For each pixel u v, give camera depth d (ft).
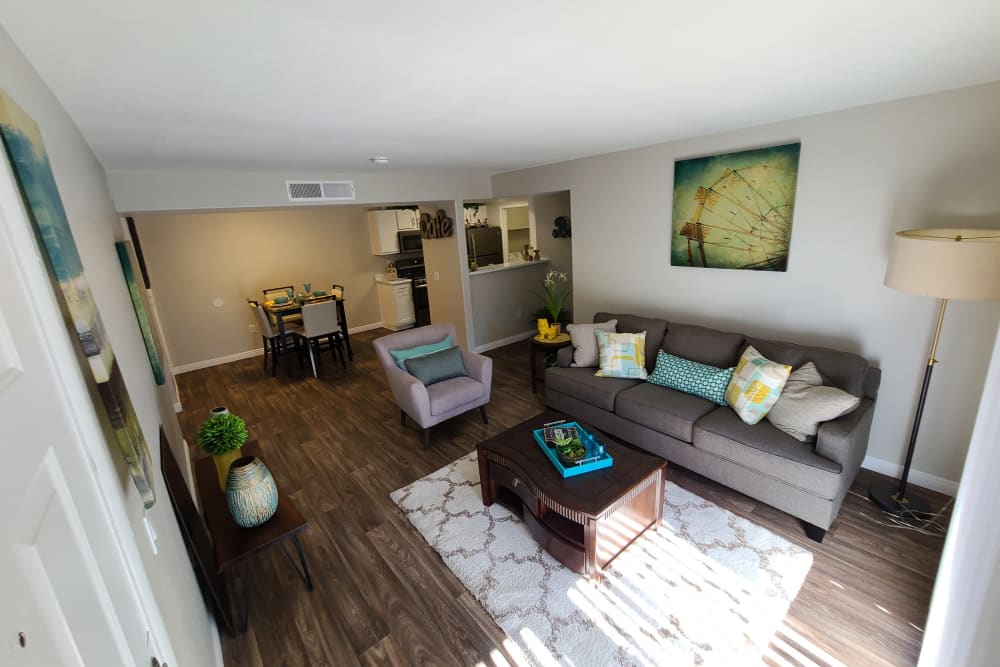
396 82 5.39
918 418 7.79
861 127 8.38
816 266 9.46
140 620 2.91
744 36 4.58
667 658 5.77
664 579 6.96
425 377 11.72
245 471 6.27
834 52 5.18
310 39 4.01
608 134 9.83
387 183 14.84
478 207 25.72
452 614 6.58
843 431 7.24
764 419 8.68
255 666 5.92
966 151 7.39
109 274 5.41
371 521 8.73
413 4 3.45
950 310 7.98
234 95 5.46
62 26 3.32
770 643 5.90
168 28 3.57
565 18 3.92
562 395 11.80
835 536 7.63
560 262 20.80
